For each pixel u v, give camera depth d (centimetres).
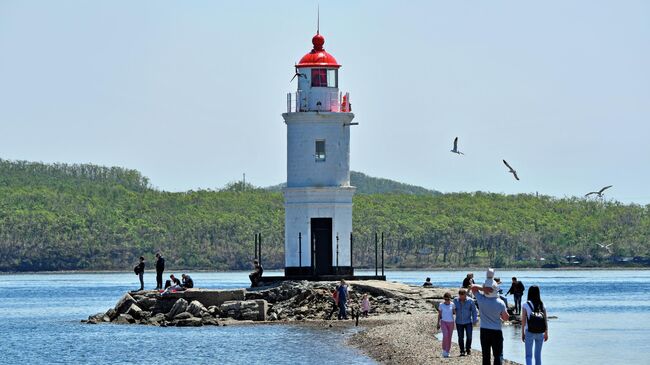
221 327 13962
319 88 16012
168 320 14738
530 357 7762
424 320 13438
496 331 7781
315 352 11156
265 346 11794
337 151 15975
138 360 11169
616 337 12606
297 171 15975
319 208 15838
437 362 9400
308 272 15800
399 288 15412
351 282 15475
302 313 14550
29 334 14275
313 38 16288
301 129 15962
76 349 12300
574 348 11375
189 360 10975
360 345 11512
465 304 9650
